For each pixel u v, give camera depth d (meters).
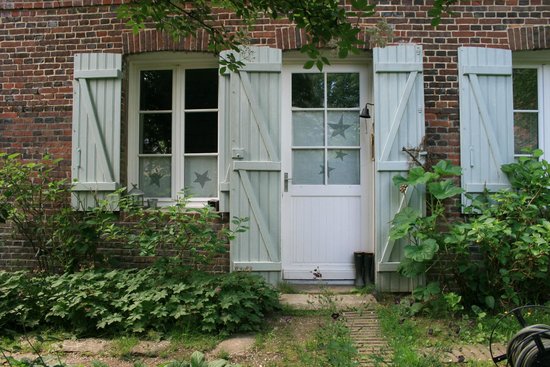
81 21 5.50
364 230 5.48
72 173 5.34
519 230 4.55
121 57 5.41
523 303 4.68
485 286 4.75
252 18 3.71
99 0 5.48
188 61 5.61
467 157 5.18
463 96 5.22
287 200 5.50
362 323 4.34
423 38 5.31
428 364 3.28
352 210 5.50
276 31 5.30
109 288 4.43
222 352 3.81
